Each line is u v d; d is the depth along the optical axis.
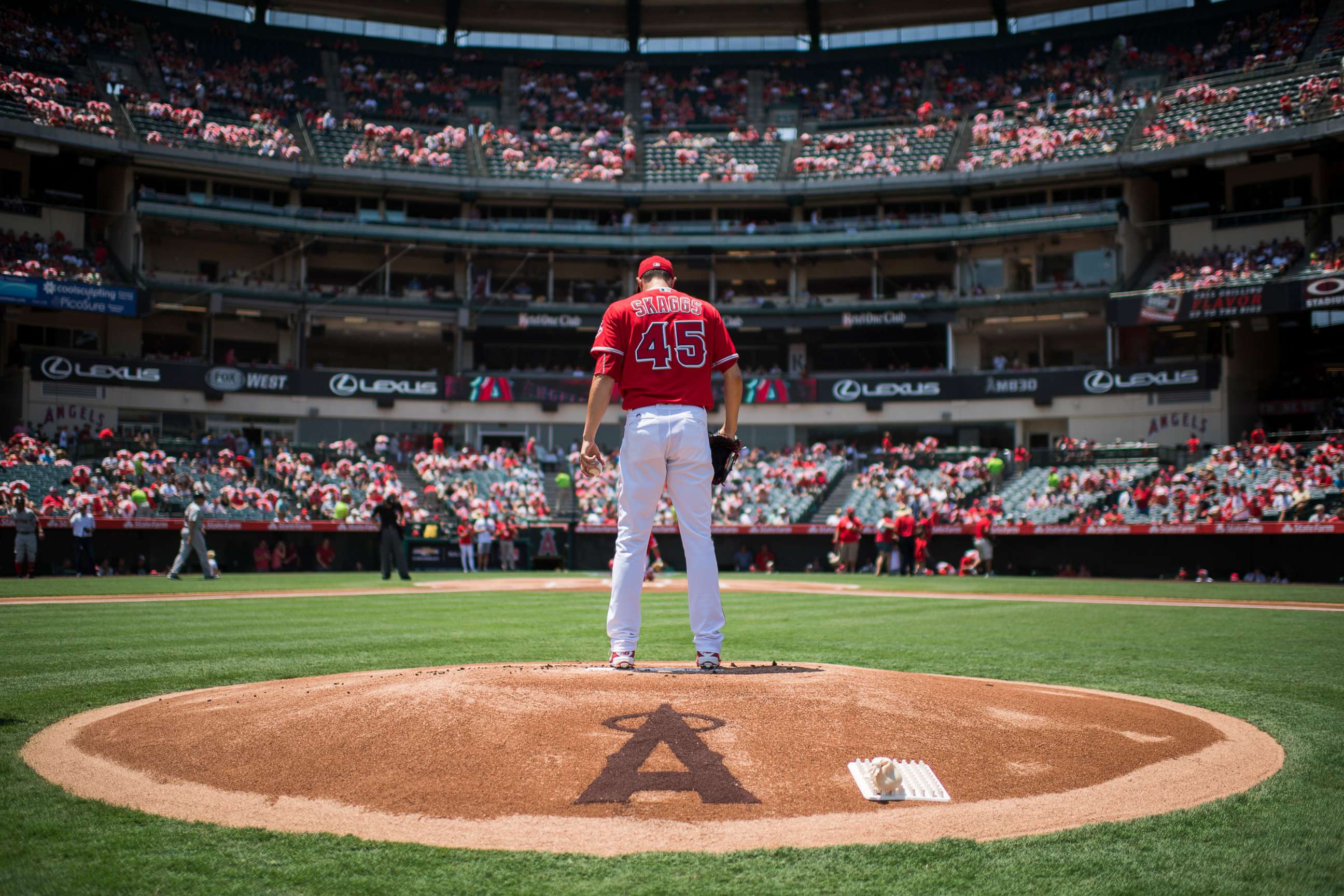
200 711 5.02
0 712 5.72
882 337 44.94
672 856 3.29
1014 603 16.77
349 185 42.94
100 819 3.66
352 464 35.34
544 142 47.22
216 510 29.59
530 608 14.38
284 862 3.26
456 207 45.53
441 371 46.12
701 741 4.11
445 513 33.62
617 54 51.59
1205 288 35.62
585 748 4.05
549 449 41.53
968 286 43.28
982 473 35.09
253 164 40.72
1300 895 3.05
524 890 3.04
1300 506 27.12
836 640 10.23
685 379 5.49
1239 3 45.09
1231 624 12.32
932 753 4.23
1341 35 41.16
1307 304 33.69
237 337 42.19
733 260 45.72
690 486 5.50
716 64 51.41
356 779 3.95
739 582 24.67
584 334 45.75
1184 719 5.50
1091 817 3.75
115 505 28.44
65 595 16.59
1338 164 38.78
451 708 4.46
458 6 49.56
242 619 12.22
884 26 50.56
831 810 3.70
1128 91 44.22
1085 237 41.47
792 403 41.78
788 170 46.22
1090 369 38.66
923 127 46.38
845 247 43.22
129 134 39.25
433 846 3.37
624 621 5.52
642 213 46.56
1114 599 17.95
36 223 37.34
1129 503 30.61
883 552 28.39
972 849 3.39
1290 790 4.18
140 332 39.97
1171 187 42.66
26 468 29.39
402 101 47.78
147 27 44.97
